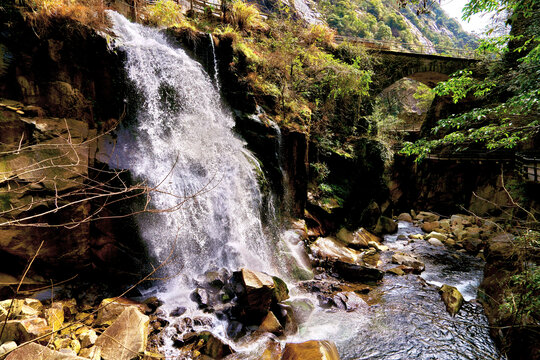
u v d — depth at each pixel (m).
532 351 4.16
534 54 4.80
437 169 16.03
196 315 4.87
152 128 6.47
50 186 4.69
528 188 10.08
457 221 12.86
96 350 3.52
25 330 3.42
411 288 7.05
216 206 6.55
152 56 6.65
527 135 5.18
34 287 4.66
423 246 10.65
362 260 8.59
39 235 4.69
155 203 5.68
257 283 5.07
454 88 5.75
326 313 5.79
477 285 7.45
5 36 4.86
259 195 7.42
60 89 5.30
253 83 8.77
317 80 10.98
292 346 4.18
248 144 8.12
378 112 13.77
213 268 6.14
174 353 4.13
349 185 10.80
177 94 7.05
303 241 8.02
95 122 5.79
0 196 4.33
